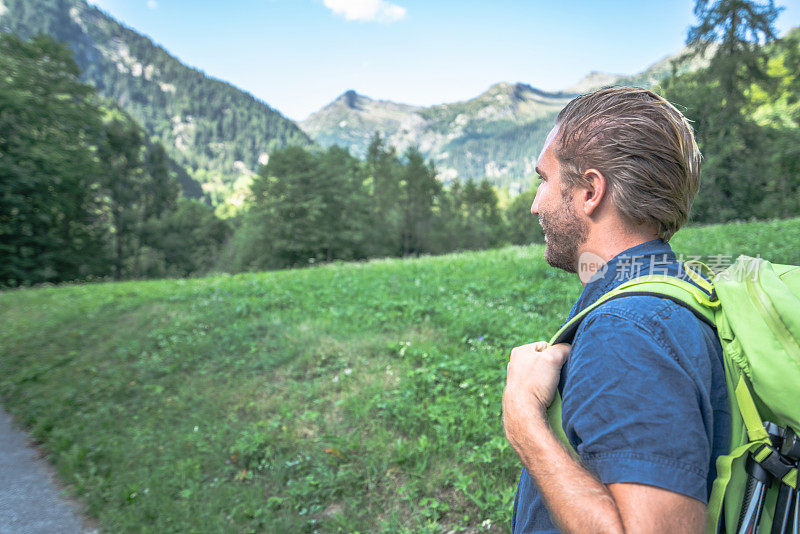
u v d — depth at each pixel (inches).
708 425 24.3
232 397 212.2
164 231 2336.4
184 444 183.5
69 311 416.8
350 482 140.9
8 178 1167.0
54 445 213.2
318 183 2090.3
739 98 1236.5
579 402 25.3
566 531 24.2
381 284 362.6
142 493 163.0
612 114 29.2
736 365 25.6
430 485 132.3
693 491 21.7
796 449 23.3
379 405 172.1
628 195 28.2
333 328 264.8
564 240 31.9
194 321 325.7
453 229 3002.0
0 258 1230.9
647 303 26.1
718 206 1173.7
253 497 144.9
